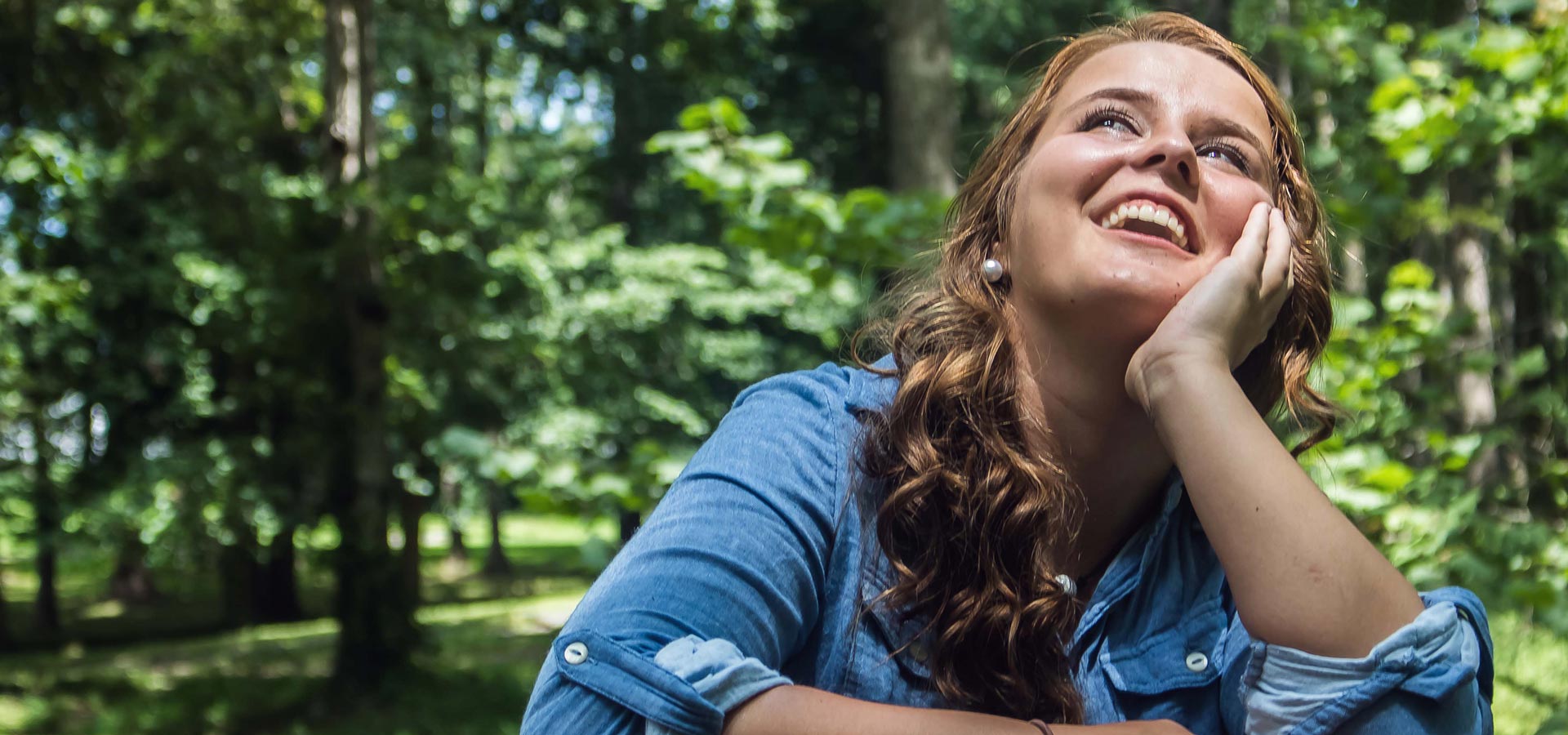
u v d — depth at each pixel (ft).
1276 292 3.54
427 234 35.17
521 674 39.27
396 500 39.17
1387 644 2.99
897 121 20.98
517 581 80.69
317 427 36.58
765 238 10.51
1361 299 11.39
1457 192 13.62
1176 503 3.73
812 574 3.36
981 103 54.08
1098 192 3.54
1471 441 10.61
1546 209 14.65
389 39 45.50
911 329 3.83
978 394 3.50
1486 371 11.43
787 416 3.55
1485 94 11.53
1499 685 16.29
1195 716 3.59
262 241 36.42
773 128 51.16
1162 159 3.50
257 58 41.24
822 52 52.90
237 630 62.95
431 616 58.70
